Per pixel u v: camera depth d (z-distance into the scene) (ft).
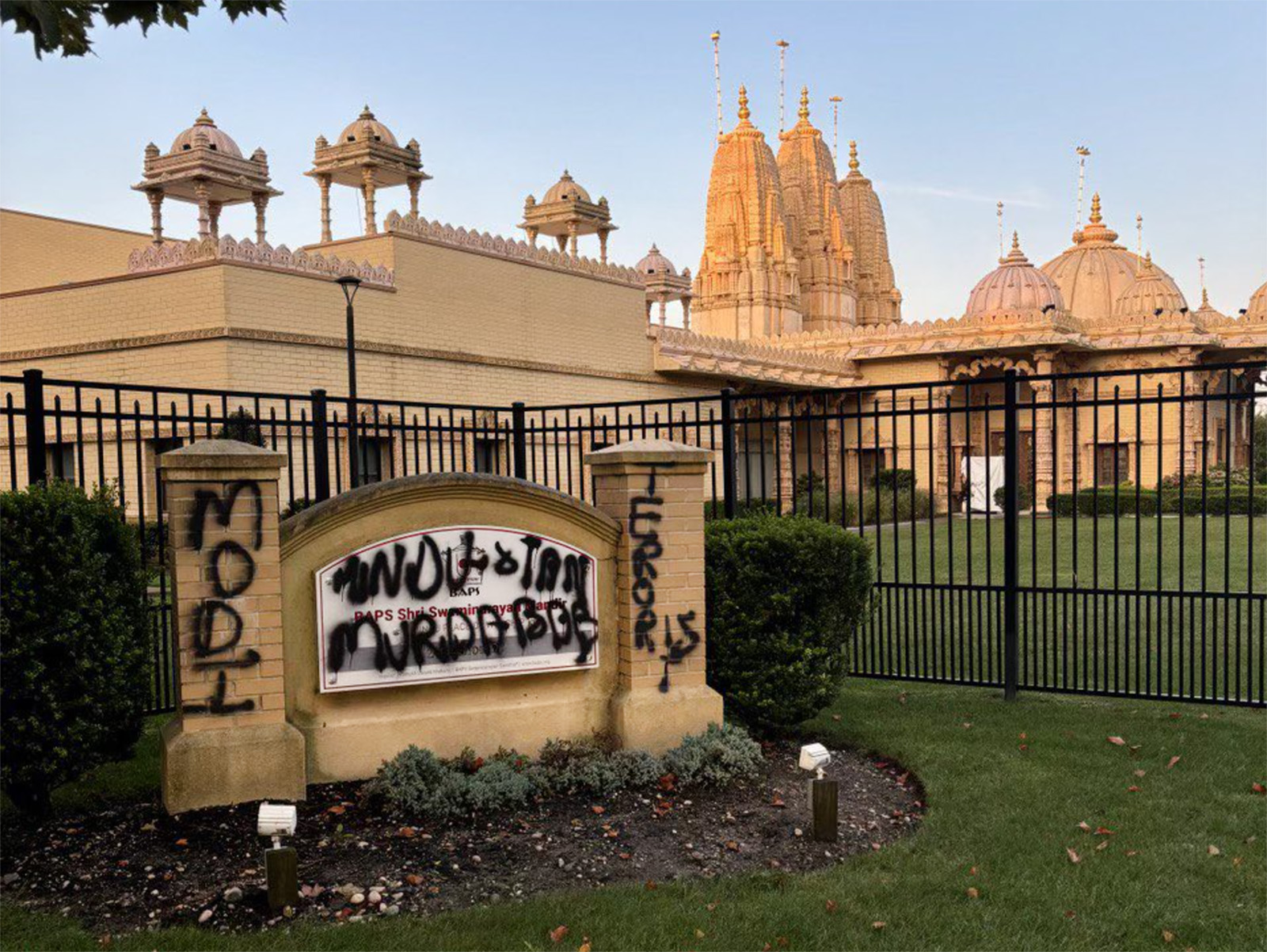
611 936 14.26
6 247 80.12
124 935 13.98
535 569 20.86
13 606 16.78
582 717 21.49
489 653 20.45
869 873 16.63
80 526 17.66
